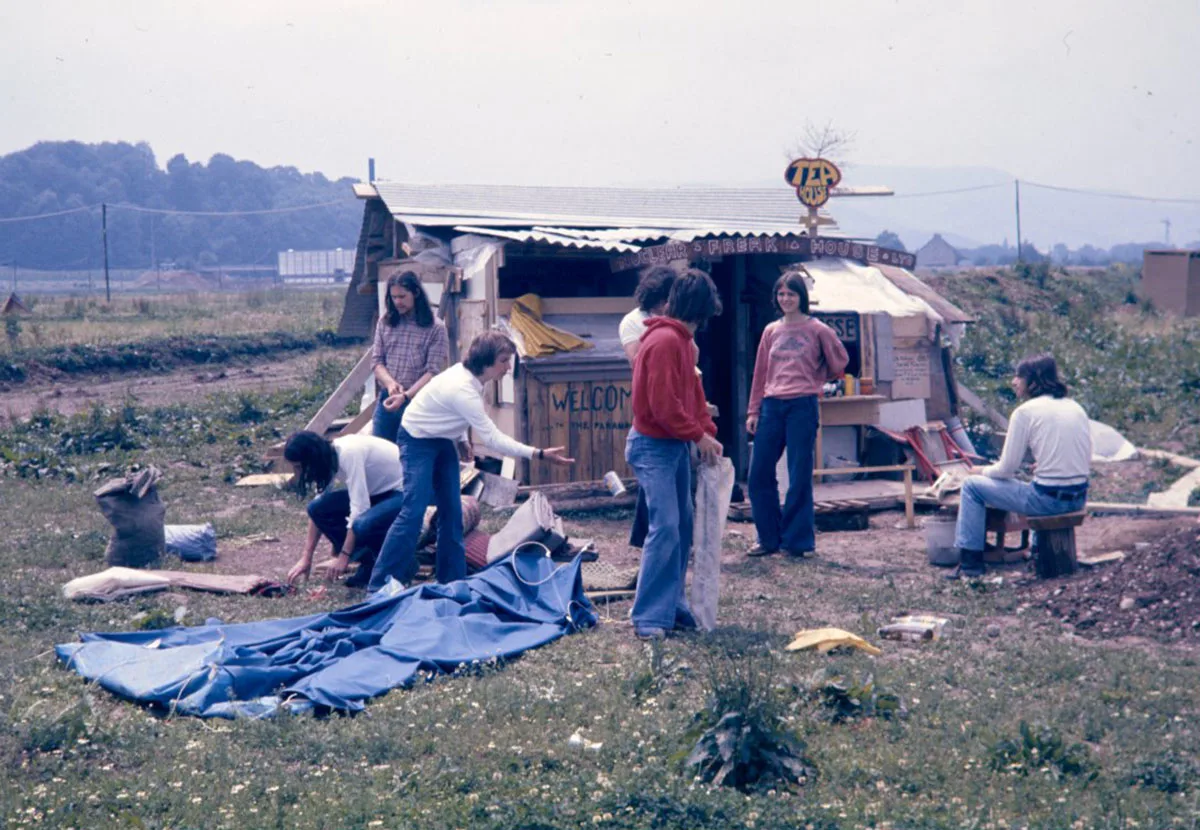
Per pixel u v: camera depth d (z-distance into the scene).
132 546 8.16
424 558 7.88
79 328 28.08
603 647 6.07
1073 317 26.00
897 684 5.33
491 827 3.85
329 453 7.39
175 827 3.93
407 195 12.91
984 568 7.91
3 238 197.75
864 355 11.94
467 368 7.11
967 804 4.05
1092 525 9.86
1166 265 34.31
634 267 11.03
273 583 7.42
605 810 3.98
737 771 4.31
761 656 5.80
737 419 12.30
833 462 11.38
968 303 26.78
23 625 6.45
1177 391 18.03
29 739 4.63
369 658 5.66
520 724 4.92
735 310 12.35
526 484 10.55
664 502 6.24
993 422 14.58
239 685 5.30
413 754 4.65
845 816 3.93
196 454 13.70
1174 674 5.50
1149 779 4.27
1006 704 5.08
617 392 10.80
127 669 5.48
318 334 28.81
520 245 11.22
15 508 10.66
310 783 4.33
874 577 7.93
